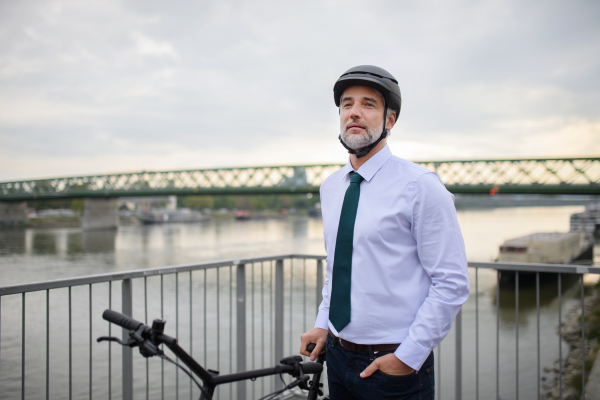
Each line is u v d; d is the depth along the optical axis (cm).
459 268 131
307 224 9150
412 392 133
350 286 141
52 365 983
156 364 1003
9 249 3984
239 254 3544
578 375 830
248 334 1112
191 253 3678
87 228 7381
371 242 138
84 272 2639
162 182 7200
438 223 132
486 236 4997
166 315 1332
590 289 1880
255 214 12862
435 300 130
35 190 8025
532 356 1031
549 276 2181
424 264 135
